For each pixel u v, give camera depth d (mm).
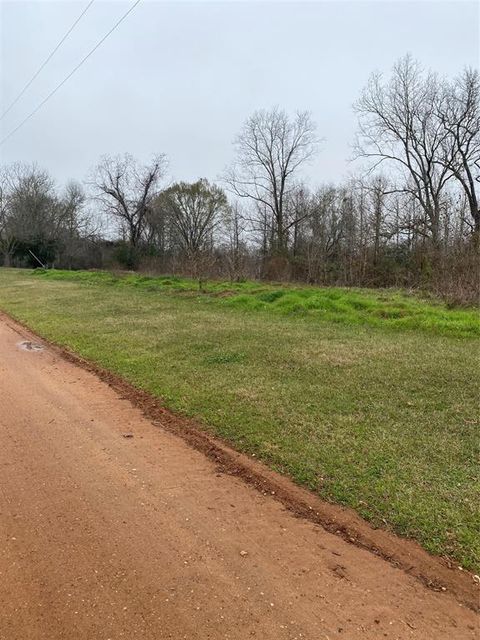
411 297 14195
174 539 3051
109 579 2680
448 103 28984
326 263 23812
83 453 4289
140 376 6500
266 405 5246
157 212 44281
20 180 47156
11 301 15172
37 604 2490
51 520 3244
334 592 2609
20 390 6117
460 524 3143
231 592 2594
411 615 2457
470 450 4180
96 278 22172
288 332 8977
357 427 4664
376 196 33156
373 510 3330
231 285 17156
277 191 37562
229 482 3789
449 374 6227
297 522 3254
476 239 14508
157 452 4320
